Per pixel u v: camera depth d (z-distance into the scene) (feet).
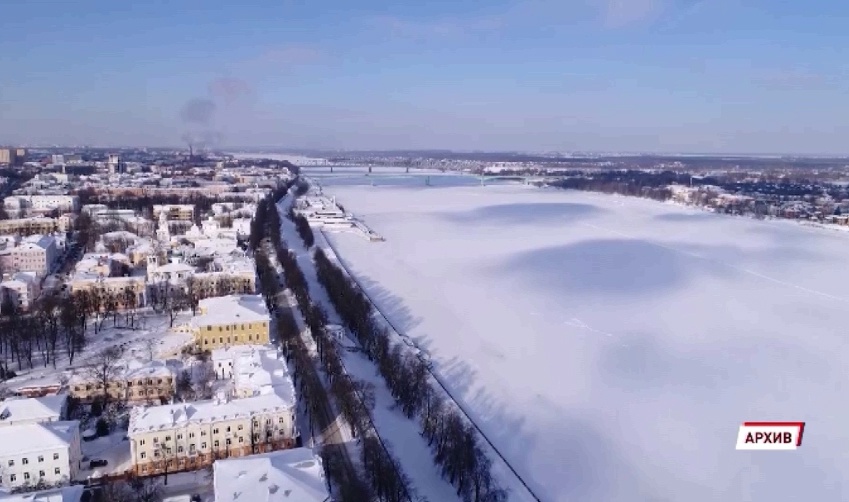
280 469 576.20
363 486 645.51
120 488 634.84
